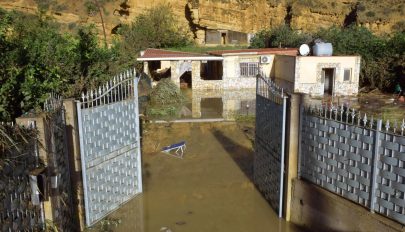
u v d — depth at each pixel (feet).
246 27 152.56
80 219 24.14
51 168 19.25
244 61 88.02
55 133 20.72
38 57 29.50
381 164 17.99
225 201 28.91
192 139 45.98
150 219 26.18
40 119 17.99
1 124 15.24
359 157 19.22
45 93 25.22
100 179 25.71
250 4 151.84
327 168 21.44
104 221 25.45
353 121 19.89
